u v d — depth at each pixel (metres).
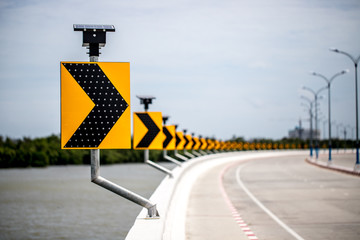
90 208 41.53
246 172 45.06
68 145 7.94
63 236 29.25
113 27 8.23
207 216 16.20
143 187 52.81
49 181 69.25
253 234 12.70
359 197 22.23
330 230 13.23
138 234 8.38
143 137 18.66
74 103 7.95
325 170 48.25
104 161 107.75
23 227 32.75
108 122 8.00
